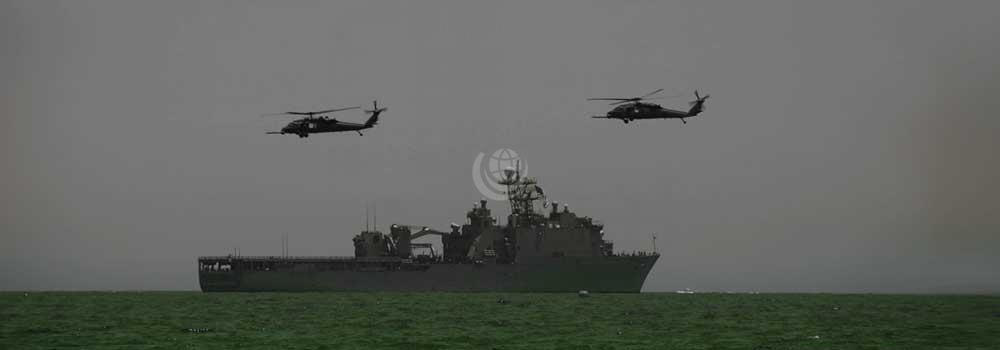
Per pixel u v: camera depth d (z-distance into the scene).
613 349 190.88
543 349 190.75
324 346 195.00
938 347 192.88
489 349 190.88
